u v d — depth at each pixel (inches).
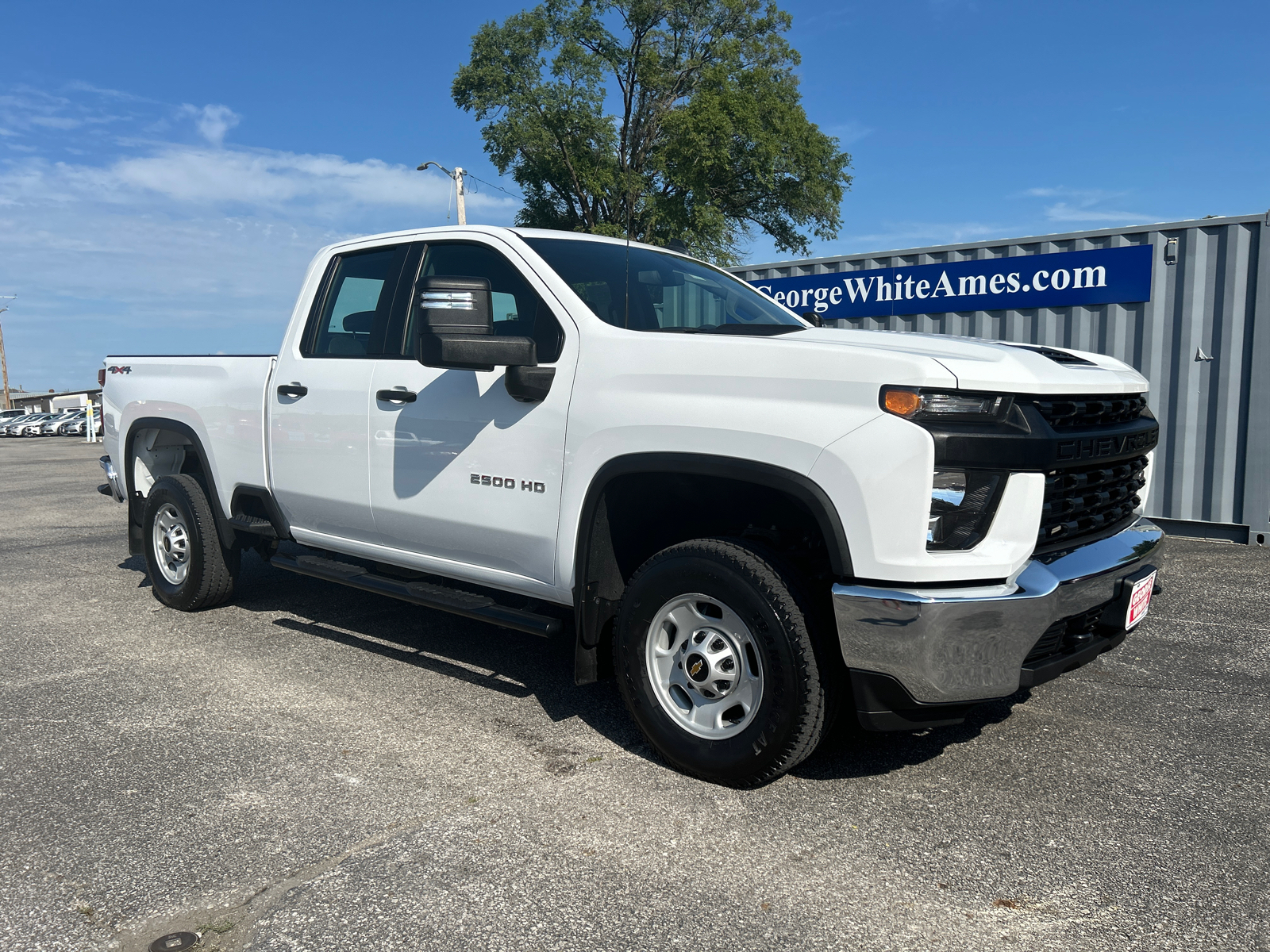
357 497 163.3
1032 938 87.8
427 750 132.6
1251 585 239.9
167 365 213.0
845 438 105.7
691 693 123.5
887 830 109.0
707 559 117.3
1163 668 171.2
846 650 107.2
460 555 150.7
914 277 369.4
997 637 106.0
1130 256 319.0
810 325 163.9
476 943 86.7
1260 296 296.4
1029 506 107.6
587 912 92.0
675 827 109.4
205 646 186.2
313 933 88.4
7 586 248.2
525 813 113.1
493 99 1353.3
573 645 186.7
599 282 144.9
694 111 1269.7
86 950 85.9
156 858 102.5
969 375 104.0
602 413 126.0
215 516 201.8
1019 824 110.6
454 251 157.5
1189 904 93.5
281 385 178.1
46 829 109.3
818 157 1353.3
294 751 132.4
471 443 143.6
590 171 1384.1
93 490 530.6
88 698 155.5
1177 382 314.7
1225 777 124.1
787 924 90.0
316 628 199.0
